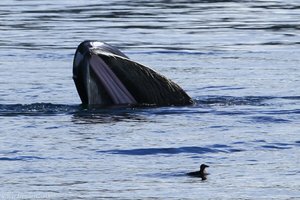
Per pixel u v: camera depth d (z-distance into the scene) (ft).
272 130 185.26
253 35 357.61
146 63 290.76
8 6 465.47
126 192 138.51
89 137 178.09
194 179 146.61
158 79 212.84
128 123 192.13
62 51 315.99
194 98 225.15
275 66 280.92
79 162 158.30
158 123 192.13
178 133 182.29
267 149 168.86
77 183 144.15
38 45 329.72
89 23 392.06
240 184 143.23
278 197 135.54
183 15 424.87
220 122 193.57
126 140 175.63
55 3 481.05
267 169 153.17
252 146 171.01
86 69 207.10
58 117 199.31
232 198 135.03
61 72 271.90
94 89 208.13
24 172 151.23
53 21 399.24
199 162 158.71
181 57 304.09
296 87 241.55
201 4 478.18
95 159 160.66
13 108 210.38
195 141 174.81
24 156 162.20
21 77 261.44
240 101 220.43
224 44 333.62
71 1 492.95
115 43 334.85
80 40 342.23
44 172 151.33
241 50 318.65
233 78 258.16
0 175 149.28
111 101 209.15
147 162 158.71
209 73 268.62
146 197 135.64
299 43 335.67
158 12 436.76
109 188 140.97
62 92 235.81
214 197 135.54
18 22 396.16
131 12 435.12
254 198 135.13
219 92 234.79
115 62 209.56
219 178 147.13
